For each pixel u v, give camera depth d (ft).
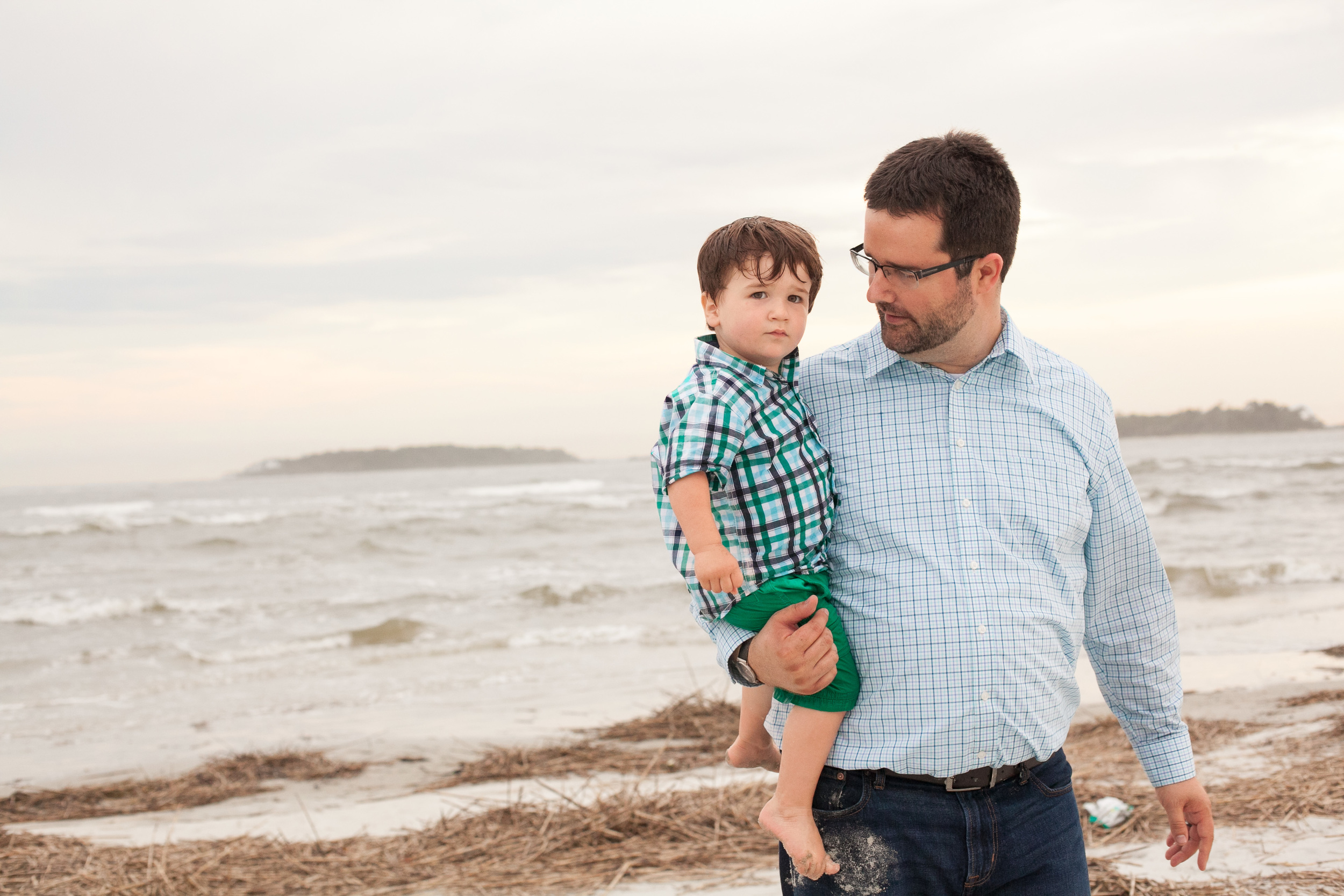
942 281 6.01
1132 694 6.89
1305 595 43.57
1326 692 23.68
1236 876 11.75
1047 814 6.28
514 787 19.24
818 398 6.72
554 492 161.17
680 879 13.23
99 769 23.27
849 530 6.37
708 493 6.23
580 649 37.42
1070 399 6.54
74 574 64.54
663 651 36.37
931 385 6.41
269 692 31.71
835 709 6.12
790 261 6.59
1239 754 18.02
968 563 6.03
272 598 51.98
